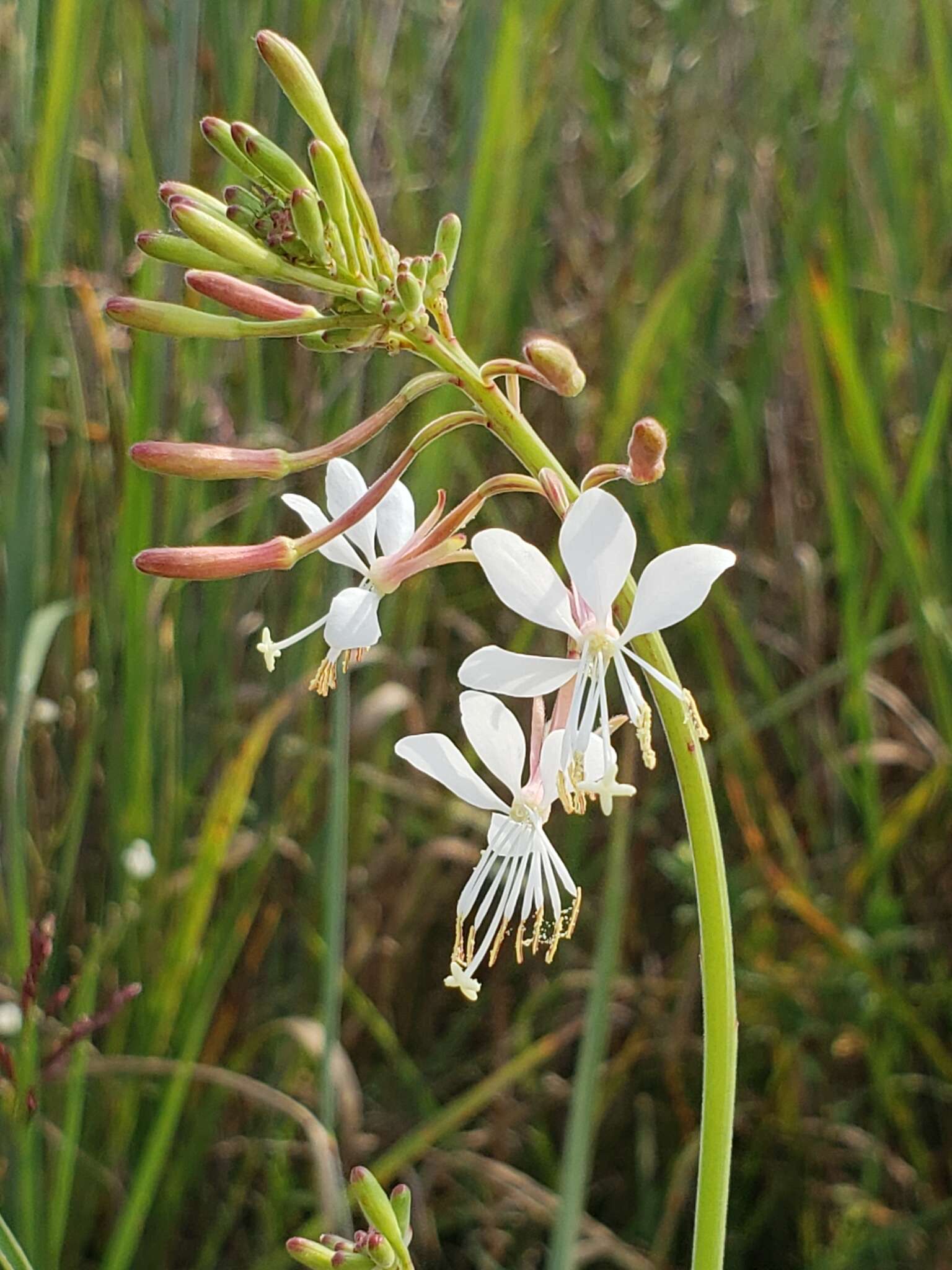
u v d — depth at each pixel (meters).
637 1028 0.32
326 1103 0.24
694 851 0.13
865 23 0.35
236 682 0.30
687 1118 0.31
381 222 0.32
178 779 0.29
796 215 0.33
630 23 0.43
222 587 0.29
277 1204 0.28
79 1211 0.27
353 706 0.31
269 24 0.28
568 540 0.13
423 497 0.29
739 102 0.38
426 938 0.34
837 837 0.33
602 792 0.13
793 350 0.38
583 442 0.34
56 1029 0.25
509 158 0.29
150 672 0.26
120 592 0.27
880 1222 0.29
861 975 0.31
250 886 0.27
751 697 0.35
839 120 0.33
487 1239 0.31
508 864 0.14
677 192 0.38
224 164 0.26
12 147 0.27
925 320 0.33
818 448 0.36
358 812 0.31
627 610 0.14
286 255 0.13
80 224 0.31
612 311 0.36
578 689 0.13
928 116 0.37
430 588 0.32
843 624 0.33
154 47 0.28
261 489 0.28
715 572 0.13
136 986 0.22
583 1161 0.22
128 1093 0.27
